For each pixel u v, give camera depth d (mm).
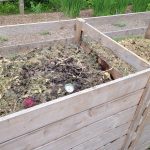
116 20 2822
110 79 2000
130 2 5672
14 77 1860
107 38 2098
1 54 2225
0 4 5863
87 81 1914
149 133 2416
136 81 1668
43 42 2354
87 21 2586
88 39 2416
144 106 1889
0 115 1512
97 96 1493
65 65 2080
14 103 1613
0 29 2148
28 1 6125
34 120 1259
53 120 1354
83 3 5320
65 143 1561
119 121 1843
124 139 2107
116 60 2168
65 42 2447
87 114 1532
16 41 4344
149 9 5641
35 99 1651
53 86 1802
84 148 1756
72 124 1490
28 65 2025
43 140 1398
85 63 2164
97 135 1760
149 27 3053
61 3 5379
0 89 1727
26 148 1343
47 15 5727
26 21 5348
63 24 2354
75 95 1366
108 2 4992
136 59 1876
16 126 1202
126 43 2865
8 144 1235
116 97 1627
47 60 2127
